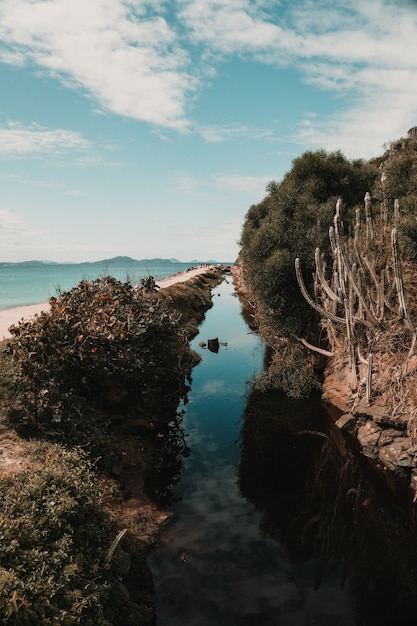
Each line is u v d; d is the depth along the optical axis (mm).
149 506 8336
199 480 9711
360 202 18094
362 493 9344
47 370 9453
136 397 12109
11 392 8859
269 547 7461
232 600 6211
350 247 14500
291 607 6133
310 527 8094
